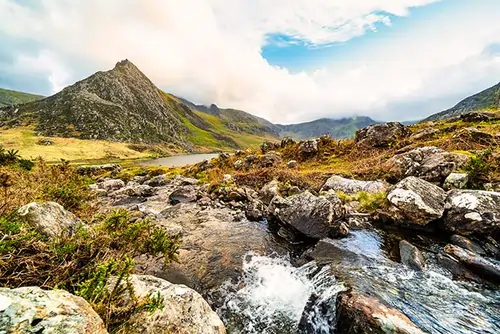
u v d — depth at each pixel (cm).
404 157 1941
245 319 720
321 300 753
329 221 1221
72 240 591
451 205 1191
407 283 809
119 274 519
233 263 1024
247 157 3369
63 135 17200
